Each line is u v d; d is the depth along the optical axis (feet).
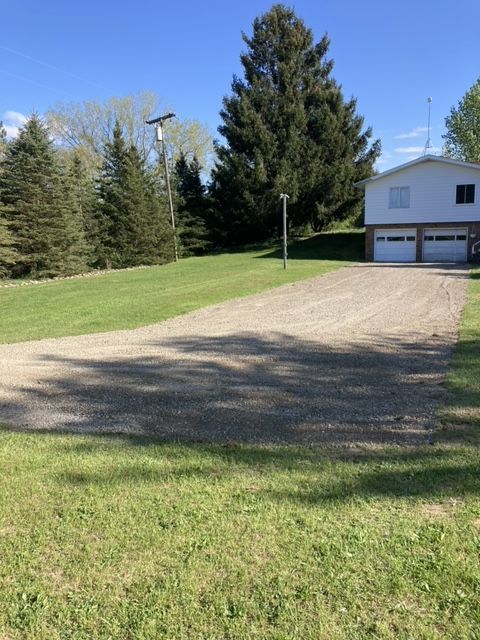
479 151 142.41
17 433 14.14
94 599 7.28
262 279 55.98
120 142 88.63
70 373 20.89
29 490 10.60
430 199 84.94
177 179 111.65
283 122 107.45
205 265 79.41
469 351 22.12
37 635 6.66
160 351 24.57
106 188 86.22
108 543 8.61
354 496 9.95
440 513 9.23
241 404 16.21
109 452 12.53
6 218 70.59
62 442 13.32
